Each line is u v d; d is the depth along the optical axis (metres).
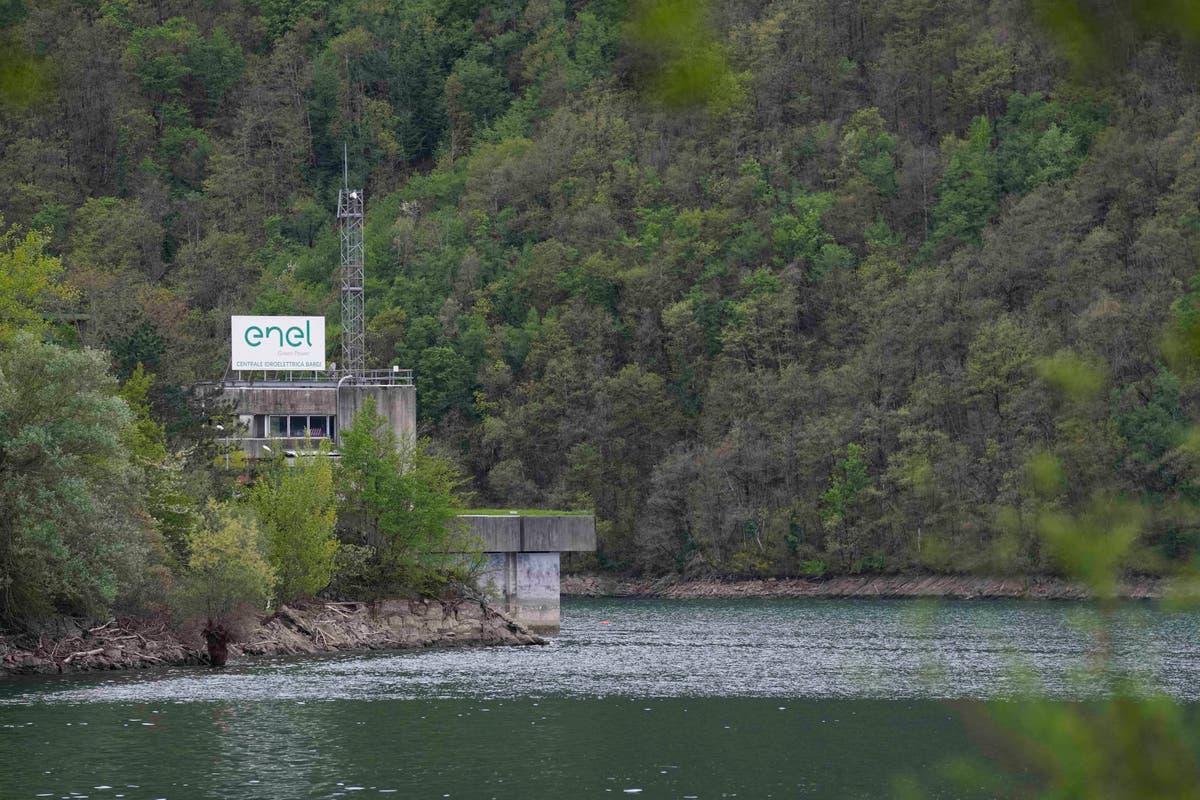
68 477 145.38
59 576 147.38
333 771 94.75
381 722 118.88
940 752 105.25
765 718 124.81
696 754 104.56
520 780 93.00
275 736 109.88
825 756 103.62
